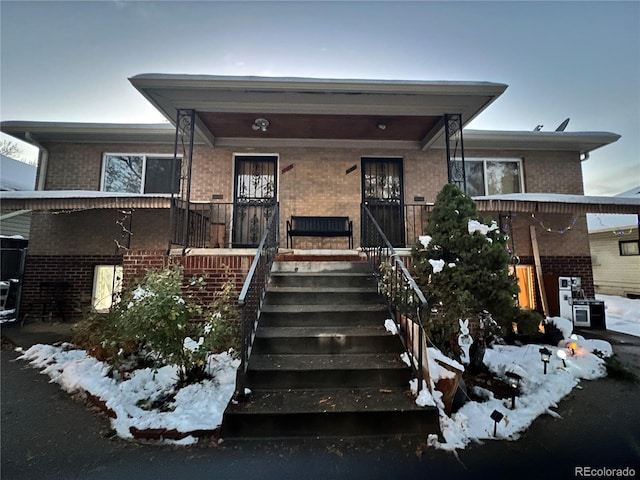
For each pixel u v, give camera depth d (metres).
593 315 6.55
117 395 3.08
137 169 7.32
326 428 2.45
